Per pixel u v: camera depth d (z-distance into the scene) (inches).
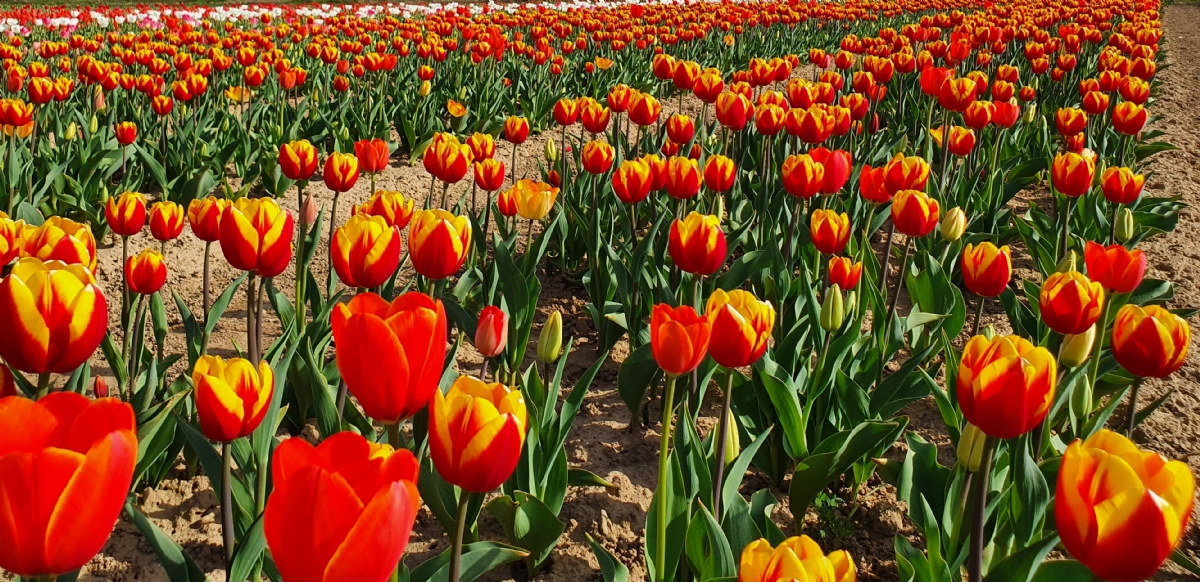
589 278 202.2
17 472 43.1
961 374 75.5
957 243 219.6
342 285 234.5
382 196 145.1
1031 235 229.6
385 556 46.0
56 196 257.4
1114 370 163.0
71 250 106.4
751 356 90.4
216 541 126.9
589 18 640.4
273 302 159.3
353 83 462.3
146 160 279.4
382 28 645.3
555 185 242.1
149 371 125.7
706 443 124.2
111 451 44.8
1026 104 403.5
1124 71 355.3
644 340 163.6
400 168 366.6
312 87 478.0
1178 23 1264.8
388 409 66.1
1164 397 137.5
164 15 753.0
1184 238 286.5
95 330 75.7
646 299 174.7
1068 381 120.4
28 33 670.5
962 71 490.6
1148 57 399.5
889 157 282.5
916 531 135.6
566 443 159.0
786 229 211.5
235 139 328.5
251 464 106.7
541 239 174.2
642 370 151.2
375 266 102.5
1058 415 142.8
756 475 150.8
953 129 232.4
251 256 106.3
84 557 46.8
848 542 133.6
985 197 258.4
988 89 463.8
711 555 91.1
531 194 164.2
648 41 589.9
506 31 697.6
